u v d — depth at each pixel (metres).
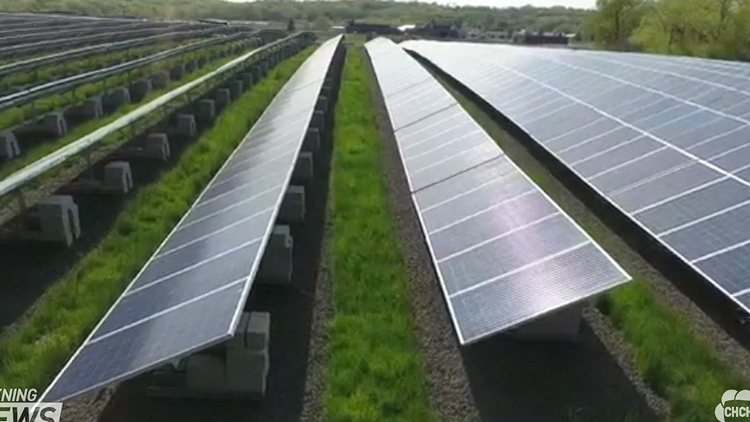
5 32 47.91
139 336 8.10
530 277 9.31
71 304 11.11
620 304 11.27
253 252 9.27
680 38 61.81
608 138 18.47
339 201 16.61
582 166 17.20
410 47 58.41
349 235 14.41
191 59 42.34
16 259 12.85
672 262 13.25
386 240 14.22
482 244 10.83
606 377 9.58
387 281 12.26
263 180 13.59
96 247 13.59
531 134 21.52
